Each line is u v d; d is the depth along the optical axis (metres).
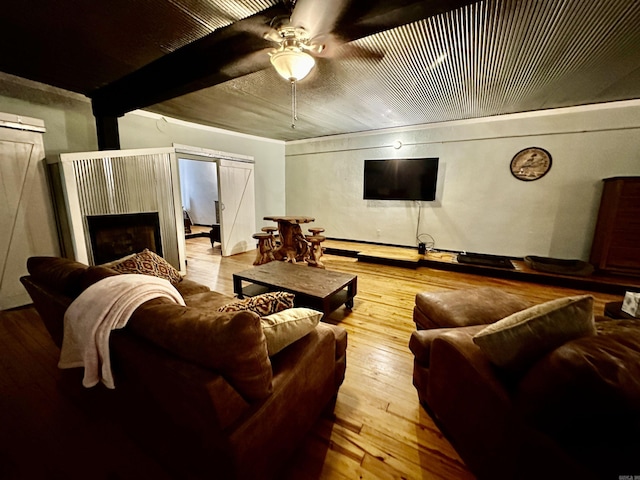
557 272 3.44
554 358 0.74
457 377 1.16
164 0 1.60
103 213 3.04
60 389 1.62
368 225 5.32
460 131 4.25
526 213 3.97
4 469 1.15
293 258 4.25
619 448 0.59
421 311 1.98
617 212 3.14
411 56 2.29
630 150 3.34
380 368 1.86
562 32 1.92
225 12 1.70
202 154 4.54
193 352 0.85
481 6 1.66
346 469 1.17
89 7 1.68
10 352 1.99
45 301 1.54
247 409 0.89
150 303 1.09
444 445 1.29
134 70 2.61
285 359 1.12
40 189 2.84
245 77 2.73
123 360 1.07
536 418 0.77
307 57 1.95
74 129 3.20
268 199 5.96
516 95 3.17
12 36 2.01
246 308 1.29
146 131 3.97
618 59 2.29
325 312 2.20
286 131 5.18
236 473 0.84
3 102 2.71
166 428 1.07
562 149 3.65
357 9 1.51
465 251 4.46
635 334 0.79
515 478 0.85
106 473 1.13
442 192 4.52
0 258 2.63
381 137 4.93
